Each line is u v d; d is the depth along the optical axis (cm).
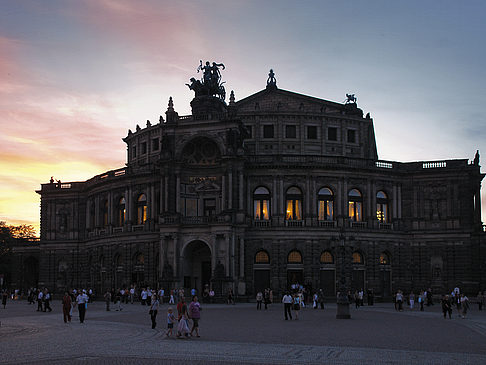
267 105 11519
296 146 10900
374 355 3272
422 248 10281
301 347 3594
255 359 3119
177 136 10012
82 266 11944
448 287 10069
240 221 9581
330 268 9919
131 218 10781
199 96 10600
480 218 10781
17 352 3397
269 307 8044
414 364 2964
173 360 3081
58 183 12300
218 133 9831
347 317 5953
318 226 9944
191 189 10038
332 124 11094
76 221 12125
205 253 10062
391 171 10362
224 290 9156
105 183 11350
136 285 10206
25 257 13300
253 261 9831
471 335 4353
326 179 10112
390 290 10200
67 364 2955
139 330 4681
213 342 3853
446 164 10344
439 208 10281
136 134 11950
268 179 10056
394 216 10350
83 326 5075
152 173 10538
